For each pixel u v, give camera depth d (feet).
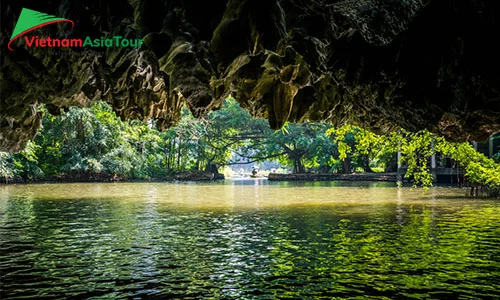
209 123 187.01
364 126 26.40
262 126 188.96
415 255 34.65
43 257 34.12
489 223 50.19
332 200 79.10
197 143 193.67
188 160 208.23
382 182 144.66
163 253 35.53
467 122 19.27
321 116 27.37
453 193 91.76
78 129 147.33
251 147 205.67
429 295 25.61
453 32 17.80
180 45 19.97
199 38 19.56
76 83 24.17
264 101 25.85
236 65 21.16
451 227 47.57
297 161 193.67
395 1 21.36
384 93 21.63
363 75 22.02
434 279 28.48
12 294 25.75
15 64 21.35
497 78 16.97
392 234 43.52
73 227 47.88
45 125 142.41
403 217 55.62
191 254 35.19
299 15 21.34
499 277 28.89
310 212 61.21
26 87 22.58
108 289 26.63
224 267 31.35
